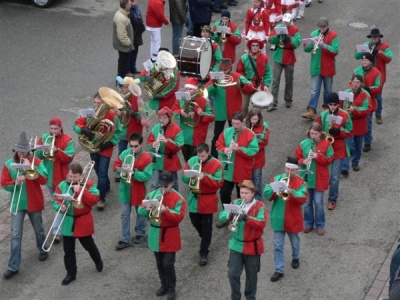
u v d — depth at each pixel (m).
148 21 22.00
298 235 13.73
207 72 19.77
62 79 21.44
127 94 16.34
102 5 27.02
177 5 22.44
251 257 12.41
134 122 16.36
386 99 21.02
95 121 15.13
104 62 22.67
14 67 22.05
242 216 12.06
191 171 13.27
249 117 15.30
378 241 14.75
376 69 17.84
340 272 13.83
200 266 14.02
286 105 20.34
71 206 13.07
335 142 15.45
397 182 16.92
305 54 23.89
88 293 13.26
